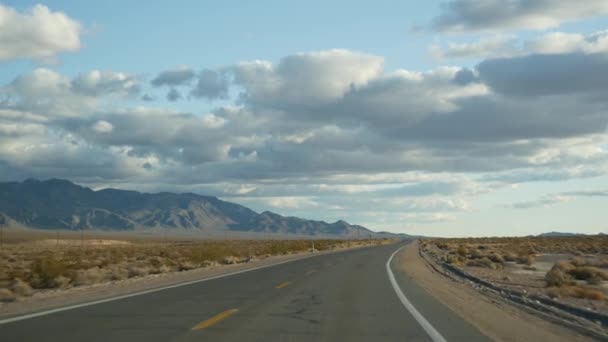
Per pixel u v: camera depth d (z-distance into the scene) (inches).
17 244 4702.3
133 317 607.5
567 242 4493.1
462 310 720.3
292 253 3016.7
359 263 1798.7
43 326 545.6
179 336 497.0
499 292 1058.7
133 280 1172.5
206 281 1106.1
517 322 653.3
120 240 6254.9
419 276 1330.0
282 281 1104.8
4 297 862.5
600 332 610.2
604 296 991.0
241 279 1157.7
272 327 552.7
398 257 2273.6
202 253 1990.7
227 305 718.5
